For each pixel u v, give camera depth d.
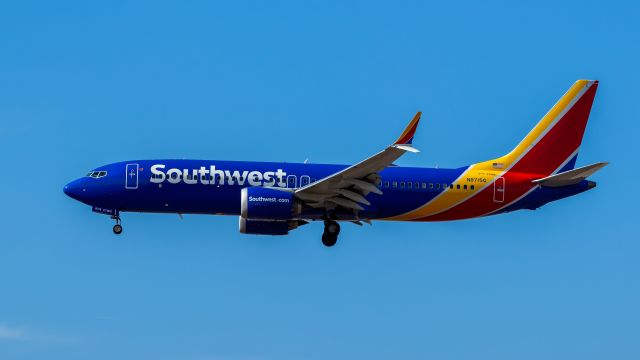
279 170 181.75
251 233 188.88
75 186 181.00
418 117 163.38
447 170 188.50
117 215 183.38
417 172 186.62
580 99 194.12
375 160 167.25
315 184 173.88
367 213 185.00
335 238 186.62
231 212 182.25
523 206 191.12
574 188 190.50
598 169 180.00
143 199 180.25
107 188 179.88
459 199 186.88
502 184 188.62
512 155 192.00
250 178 180.62
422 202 185.62
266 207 176.12
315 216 183.50
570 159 193.38
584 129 193.88
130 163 181.88
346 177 172.75
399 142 164.62
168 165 181.12
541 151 192.50
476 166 190.25
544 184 189.75
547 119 193.50
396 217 187.25
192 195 179.88
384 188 184.50
